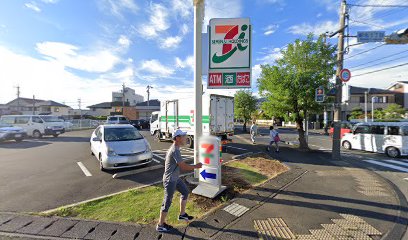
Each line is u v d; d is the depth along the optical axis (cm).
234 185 558
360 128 1221
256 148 1273
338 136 946
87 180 614
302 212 418
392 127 1065
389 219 393
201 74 585
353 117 3416
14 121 1756
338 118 951
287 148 1277
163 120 1498
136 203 452
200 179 516
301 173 700
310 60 1135
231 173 676
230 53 601
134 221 377
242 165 790
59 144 1404
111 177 643
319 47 1134
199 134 574
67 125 2692
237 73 599
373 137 1123
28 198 482
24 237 328
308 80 1094
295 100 1159
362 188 556
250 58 595
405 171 763
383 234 345
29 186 562
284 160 929
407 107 3916
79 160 886
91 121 3316
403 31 773
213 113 1127
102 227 356
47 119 1867
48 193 514
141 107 5516
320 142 1645
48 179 623
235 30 598
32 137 1759
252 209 429
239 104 2697
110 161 678
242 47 597
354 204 457
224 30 601
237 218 392
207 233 341
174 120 1383
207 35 604
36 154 1030
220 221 379
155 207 433
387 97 3953
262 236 336
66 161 866
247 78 596
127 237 328
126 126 866
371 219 393
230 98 1239
